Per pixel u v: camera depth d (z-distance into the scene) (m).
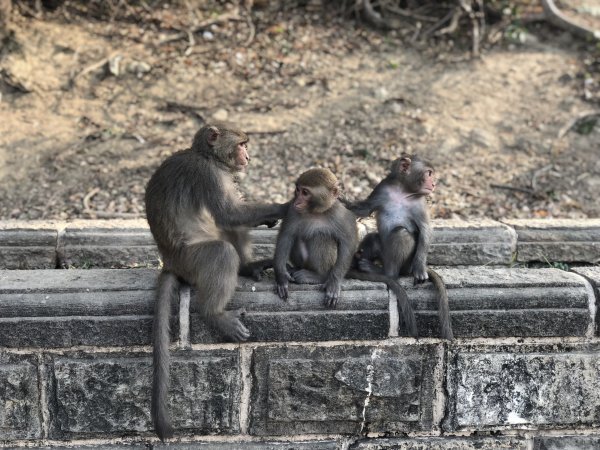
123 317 3.95
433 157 5.97
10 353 3.96
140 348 3.99
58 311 3.93
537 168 5.95
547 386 4.10
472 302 4.01
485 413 4.11
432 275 4.06
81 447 4.06
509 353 4.08
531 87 6.49
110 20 6.68
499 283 4.04
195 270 3.94
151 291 3.97
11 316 3.92
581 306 4.04
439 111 6.28
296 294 3.99
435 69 6.60
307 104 6.28
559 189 5.82
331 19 6.99
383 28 6.93
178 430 4.07
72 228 4.73
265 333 3.99
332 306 3.98
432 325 4.02
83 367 3.97
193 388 4.02
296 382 4.04
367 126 6.14
